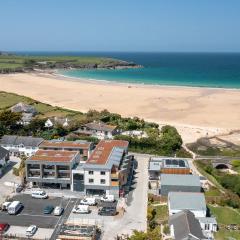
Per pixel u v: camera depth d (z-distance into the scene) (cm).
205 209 7688
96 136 12962
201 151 12169
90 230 7150
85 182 8938
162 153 11775
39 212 8094
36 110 16938
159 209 8200
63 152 9844
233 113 17812
